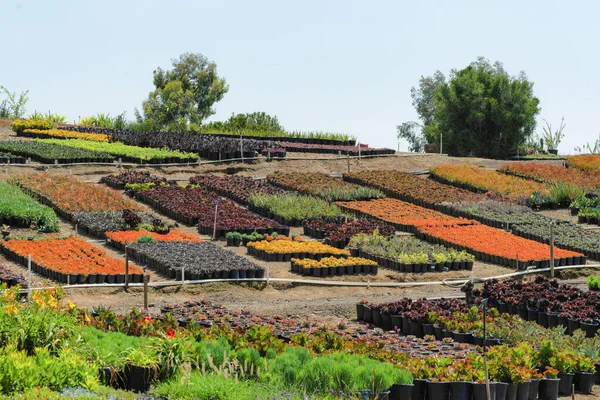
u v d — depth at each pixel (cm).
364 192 4097
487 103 6612
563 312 2292
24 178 3766
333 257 2978
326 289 2772
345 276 2898
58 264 2578
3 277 2352
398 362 1758
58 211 3459
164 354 1551
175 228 3412
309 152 5088
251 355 1641
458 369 1689
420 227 3547
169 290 2558
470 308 2275
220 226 3359
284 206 3725
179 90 7681
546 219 3791
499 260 3188
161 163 4441
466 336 2105
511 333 2033
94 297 2422
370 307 2352
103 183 4044
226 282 2666
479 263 3206
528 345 1862
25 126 5212
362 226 3475
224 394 1444
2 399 1231
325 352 1797
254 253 3120
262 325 1936
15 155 4375
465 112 6762
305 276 2848
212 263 2745
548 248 3294
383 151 5159
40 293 1702
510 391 1680
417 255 3028
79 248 2841
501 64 8031
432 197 4084
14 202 3241
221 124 6278
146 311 2117
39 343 1488
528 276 3039
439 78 8600
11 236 2956
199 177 4212
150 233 3177
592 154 5706
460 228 3566
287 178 4341
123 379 1499
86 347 1526
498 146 6712
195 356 1605
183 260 2752
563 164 5088
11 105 6581
